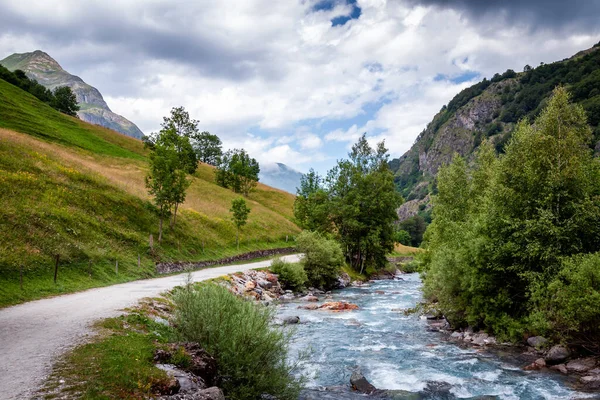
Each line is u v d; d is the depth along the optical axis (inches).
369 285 2167.8
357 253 2588.6
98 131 4441.4
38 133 3201.3
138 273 1401.3
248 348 468.4
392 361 711.1
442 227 1498.5
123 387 351.6
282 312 1216.8
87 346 460.4
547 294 707.4
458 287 936.3
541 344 722.8
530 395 539.2
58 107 5930.1
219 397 373.1
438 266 989.8
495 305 843.4
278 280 1732.3
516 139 928.9
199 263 1876.2
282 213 4037.9
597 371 598.5
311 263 1942.7
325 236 2571.4
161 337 535.8
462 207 1534.2
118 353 434.3
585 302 618.2
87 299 863.1
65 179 1760.6
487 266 834.8
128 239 1611.7
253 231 2861.7
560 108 863.7
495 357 723.4
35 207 1342.3
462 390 565.9
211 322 498.3
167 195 1855.3
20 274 944.9
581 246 753.6
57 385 345.4
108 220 1667.1
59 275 1084.5
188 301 539.8
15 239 1111.0
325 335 916.6
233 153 4810.5
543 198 818.8
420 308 1217.4
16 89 4298.7
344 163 2615.7
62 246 1225.4
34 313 698.2
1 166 1569.9
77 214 1507.1
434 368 666.8
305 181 3331.7
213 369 447.5
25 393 327.9
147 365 406.9
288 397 482.6
